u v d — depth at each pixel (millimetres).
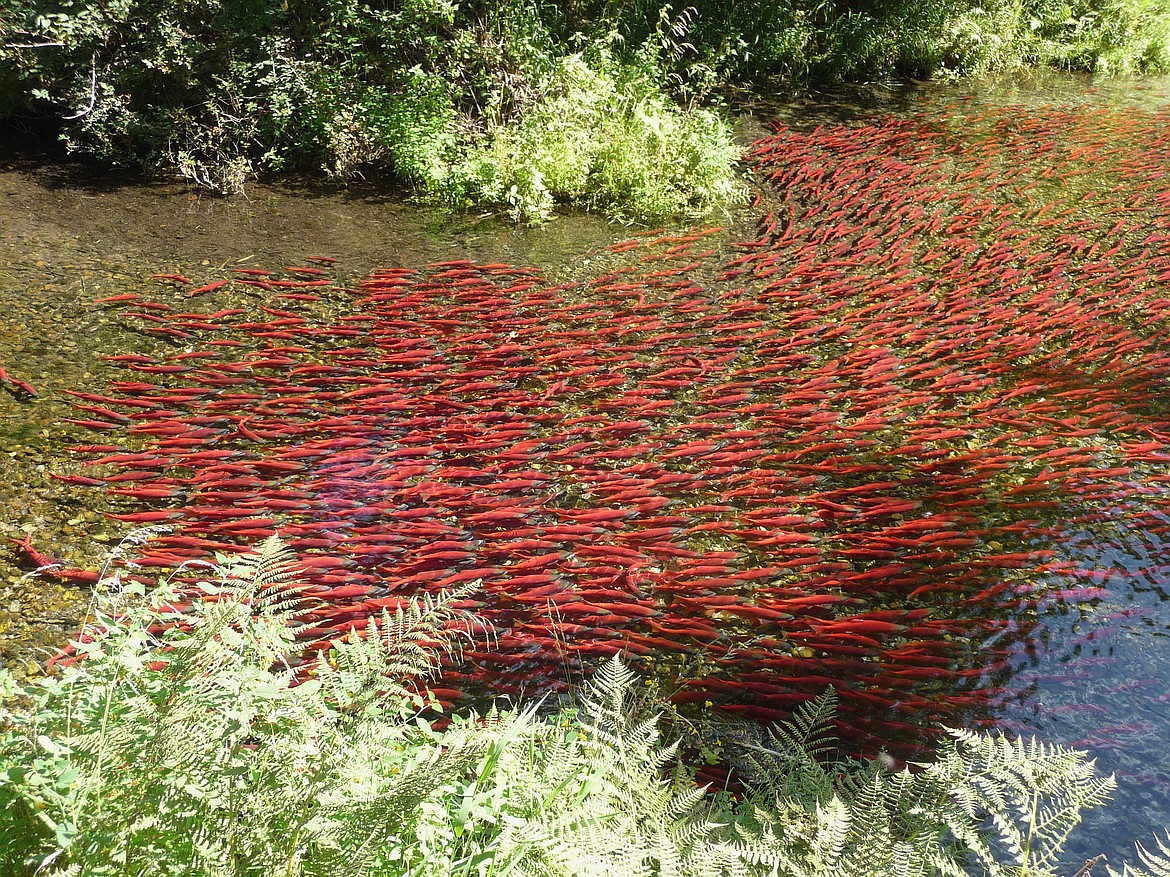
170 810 2004
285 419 5691
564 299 7555
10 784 1911
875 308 7555
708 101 12570
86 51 9617
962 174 10617
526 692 3855
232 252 8008
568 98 9984
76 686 2254
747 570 4715
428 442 5555
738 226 9203
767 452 5676
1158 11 16766
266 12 9891
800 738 3316
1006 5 16234
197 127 9750
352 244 8352
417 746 2814
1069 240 8945
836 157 11086
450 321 7062
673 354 6758
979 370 6676
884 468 5578
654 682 3979
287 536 4637
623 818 2664
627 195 9492
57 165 9508
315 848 2123
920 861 2279
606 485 5250
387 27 10234
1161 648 4289
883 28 14805
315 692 2443
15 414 5480
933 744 3723
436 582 4422
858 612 4496
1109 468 5645
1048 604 4559
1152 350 6992
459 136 9891
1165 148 11641
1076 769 2521
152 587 4207
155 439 5402
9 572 4230
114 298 7000
